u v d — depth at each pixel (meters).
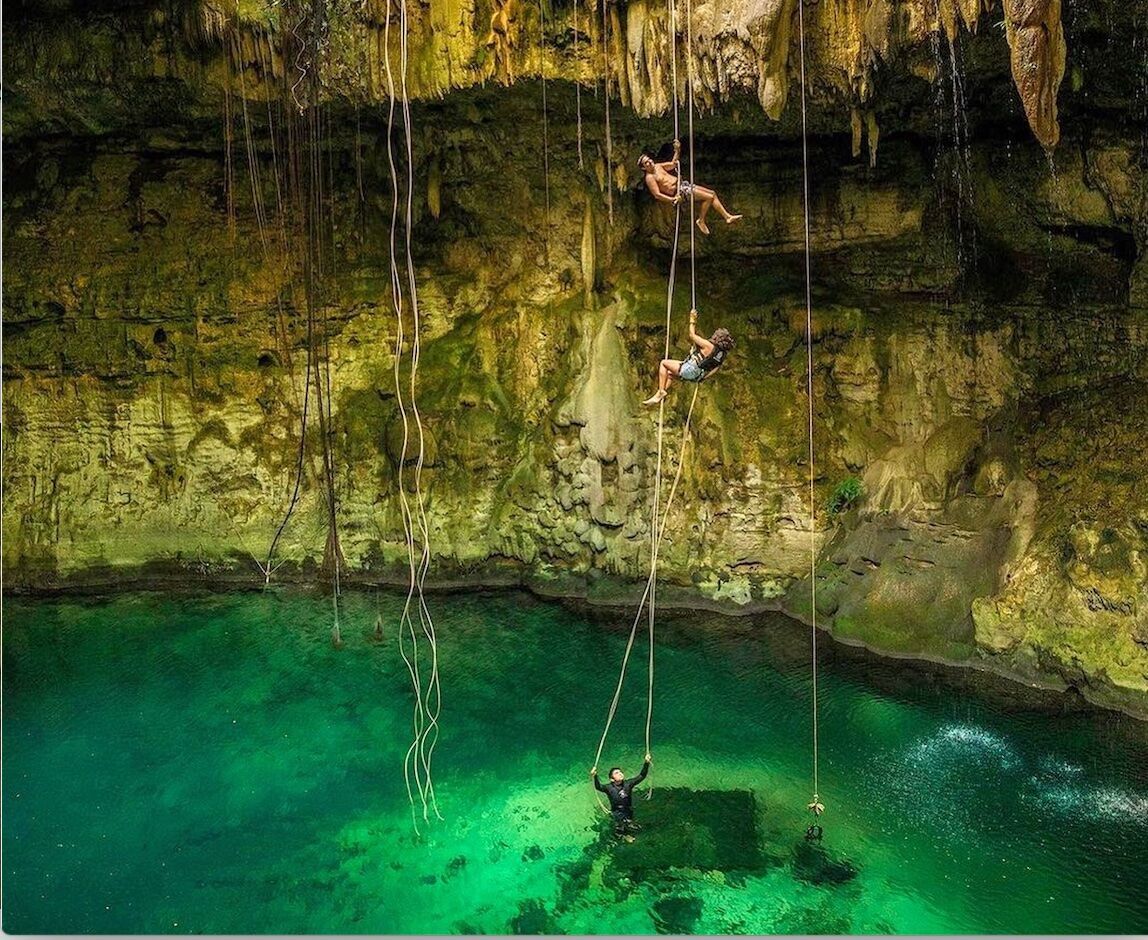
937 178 17.75
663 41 14.98
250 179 20.27
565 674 17.09
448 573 20.08
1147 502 15.80
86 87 17.34
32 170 20.05
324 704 16.36
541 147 18.88
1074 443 17.09
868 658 17.12
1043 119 12.48
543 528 19.77
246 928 11.26
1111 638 15.16
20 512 20.11
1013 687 15.84
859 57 14.29
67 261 20.27
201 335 20.75
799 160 18.62
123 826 13.31
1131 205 16.27
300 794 14.01
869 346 18.98
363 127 18.81
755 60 14.12
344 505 20.50
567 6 15.65
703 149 18.50
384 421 20.55
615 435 19.28
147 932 11.23
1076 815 13.02
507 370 20.47
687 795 13.73
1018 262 18.05
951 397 18.58
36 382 20.27
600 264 20.03
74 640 18.41
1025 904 11.48
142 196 20.23
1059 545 16.27
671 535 19.27
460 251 20.94
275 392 20.95
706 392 19.39
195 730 15.62
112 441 20.52
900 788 13.74
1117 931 10.99
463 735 15.41
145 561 20.45
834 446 19.12
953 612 16.95
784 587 18.78
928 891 11.76
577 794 13.89
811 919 11.30
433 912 11.59
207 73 16.97
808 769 14.29
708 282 19.97
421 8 16.27
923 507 17.98
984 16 13.09
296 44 16.38
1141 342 16.98
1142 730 14.42
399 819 13.44
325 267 20.66
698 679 16.75
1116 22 13.65
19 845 12.92
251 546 20.58
